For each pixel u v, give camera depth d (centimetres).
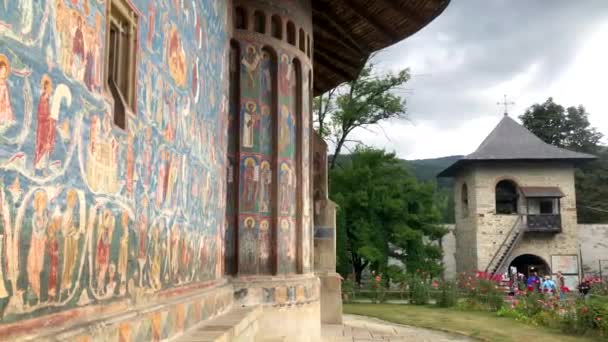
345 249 3281
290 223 1184
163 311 573
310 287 1200
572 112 7600
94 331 397
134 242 516
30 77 334
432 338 1485
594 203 6544
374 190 3309
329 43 1706
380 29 1566
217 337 637
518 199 4512
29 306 332
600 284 3200
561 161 4506
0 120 305
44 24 350
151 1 576
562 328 1652
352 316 2048
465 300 2441
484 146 4591
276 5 1204
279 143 1172
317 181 1739
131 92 517
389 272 3216
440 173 5169
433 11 1434
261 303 1100
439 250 3444
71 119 385
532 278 3103
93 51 423
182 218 696
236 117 1135
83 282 404
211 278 873
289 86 1217
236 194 1120
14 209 317
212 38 896
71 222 384
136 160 523
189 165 732
